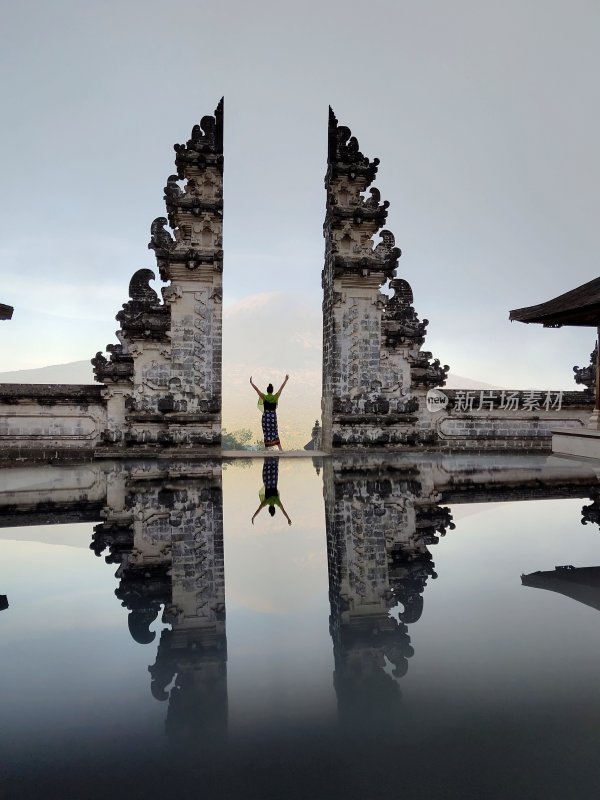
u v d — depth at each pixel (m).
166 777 3.09
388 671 4.25
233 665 4.36
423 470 15.71
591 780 3.07
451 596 5.85
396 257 20.09
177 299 18.69
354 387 20.08
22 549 7.59
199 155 18.53
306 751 3.30
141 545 7.82
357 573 6.57
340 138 19.97
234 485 13.05
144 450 18.69
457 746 3.36
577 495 11.77
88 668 4.32
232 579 6.40
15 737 3.45
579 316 16.48
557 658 4.45
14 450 18.06
